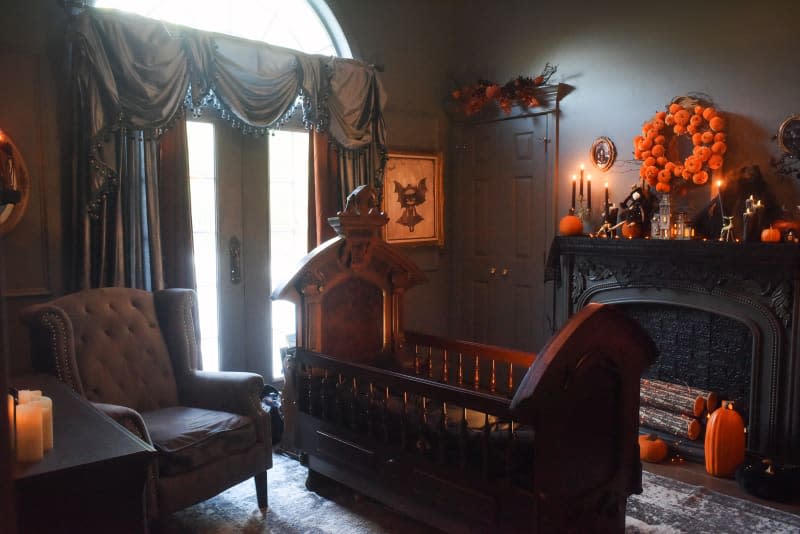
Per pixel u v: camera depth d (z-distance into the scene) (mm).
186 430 2799
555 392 2221
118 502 1694
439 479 2646
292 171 4480
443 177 5344
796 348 3367
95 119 3264
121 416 2439
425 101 5188
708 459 3523
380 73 4855
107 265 3398
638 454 2627
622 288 4109
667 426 3844
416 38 5090
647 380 4078
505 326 5062
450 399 2553
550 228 4703
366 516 3062
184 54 3615
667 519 2994
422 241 5176
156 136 3543
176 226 3719
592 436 2422
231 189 4168
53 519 1588
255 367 4344
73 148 3260
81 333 3002
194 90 3676
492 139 5074
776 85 3566
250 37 4328
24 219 3277
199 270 4078
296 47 4574
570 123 4559
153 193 3557
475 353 3410
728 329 3738
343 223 3387
